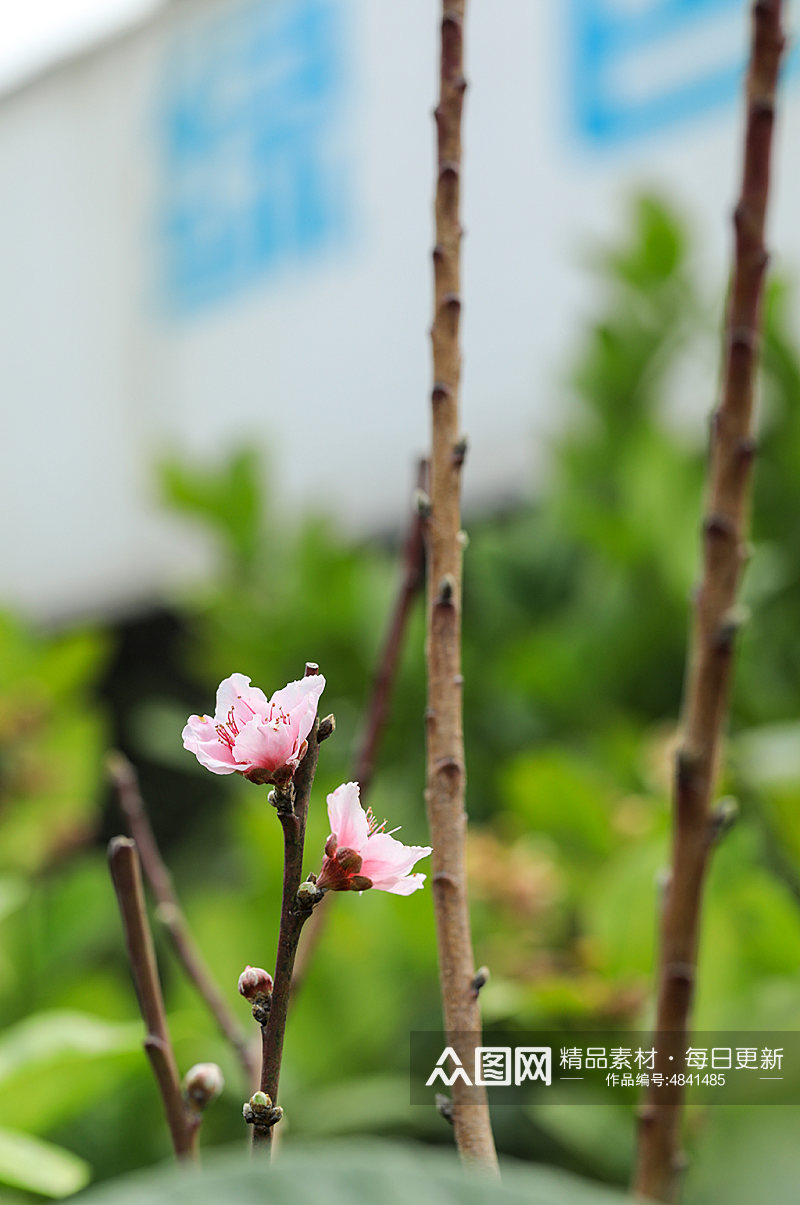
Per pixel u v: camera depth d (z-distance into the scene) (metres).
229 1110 1.62
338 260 3.83
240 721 0.70
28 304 4.80
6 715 2.45
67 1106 1.22
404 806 2.34
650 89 3.16
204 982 0.93
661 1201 0.88
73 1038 1.17
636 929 1.49
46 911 1.95
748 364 0.88
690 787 0.88
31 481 4.77
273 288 4.01
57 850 2.45
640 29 3.18
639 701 2.41
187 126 4.26
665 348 2.64
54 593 4.70
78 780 2.54
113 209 4.50
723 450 0.89
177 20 4.28
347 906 1.71
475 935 1.75
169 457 2.84
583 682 2.39
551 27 3.37
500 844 2.04
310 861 1.78
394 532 3.68
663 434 2.41
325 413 3.85
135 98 4.44
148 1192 0.61
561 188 3.33
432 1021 1.71
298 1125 1.58
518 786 1.92
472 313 3.54
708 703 0.88
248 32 4.08
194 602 2.88
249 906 1.79
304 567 2.62
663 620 2.33
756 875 1.60
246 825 1.87
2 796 2.46
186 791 4.01
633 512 2.31
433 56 3.55
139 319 4.41
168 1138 1.58
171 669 4.41
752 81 0.87
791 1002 1.29
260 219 4.06
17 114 4.81
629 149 3.19
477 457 3.52
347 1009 1.70
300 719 0.69
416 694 2.43
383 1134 1.60
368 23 3.75
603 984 1.46
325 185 3.88
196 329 4.25
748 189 0.88
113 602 4.48
